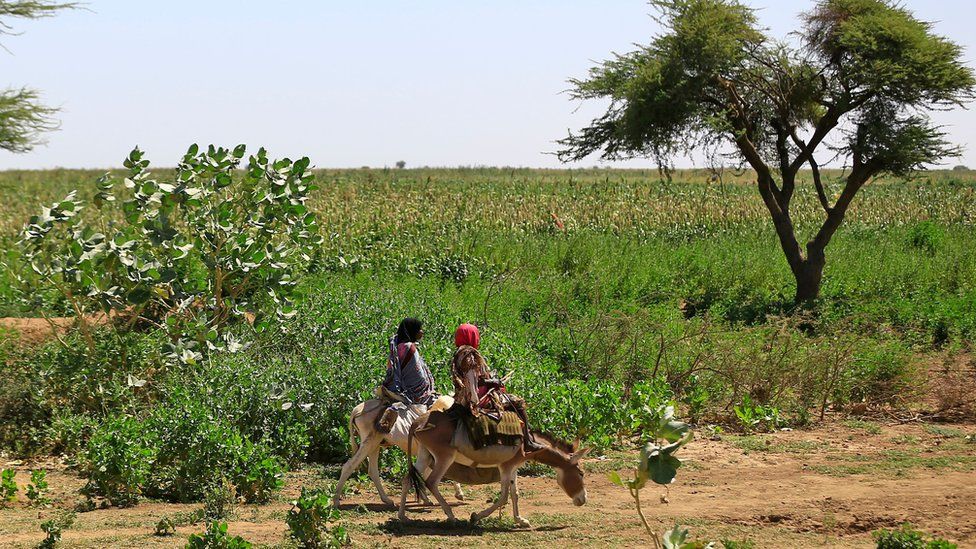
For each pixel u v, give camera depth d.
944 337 19.92
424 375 9.65
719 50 21.56
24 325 17.69
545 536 8.59
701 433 13.62
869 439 13.13
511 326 17.20
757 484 10.65
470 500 10.25
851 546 8.15
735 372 15.05
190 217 14.19
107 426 10.86
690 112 21.92
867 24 21.86
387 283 20.89
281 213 14.45
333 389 12.20
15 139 26.33
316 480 11.00
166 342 13.70
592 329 16.14
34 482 10.02
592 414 12.52
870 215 38.69
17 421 13.06
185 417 10.69
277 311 14.22
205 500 10.12
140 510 9.80
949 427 13.91
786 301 23.39
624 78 23.28
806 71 23.14
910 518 9.03
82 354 13.52
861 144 22.56
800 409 14.38
